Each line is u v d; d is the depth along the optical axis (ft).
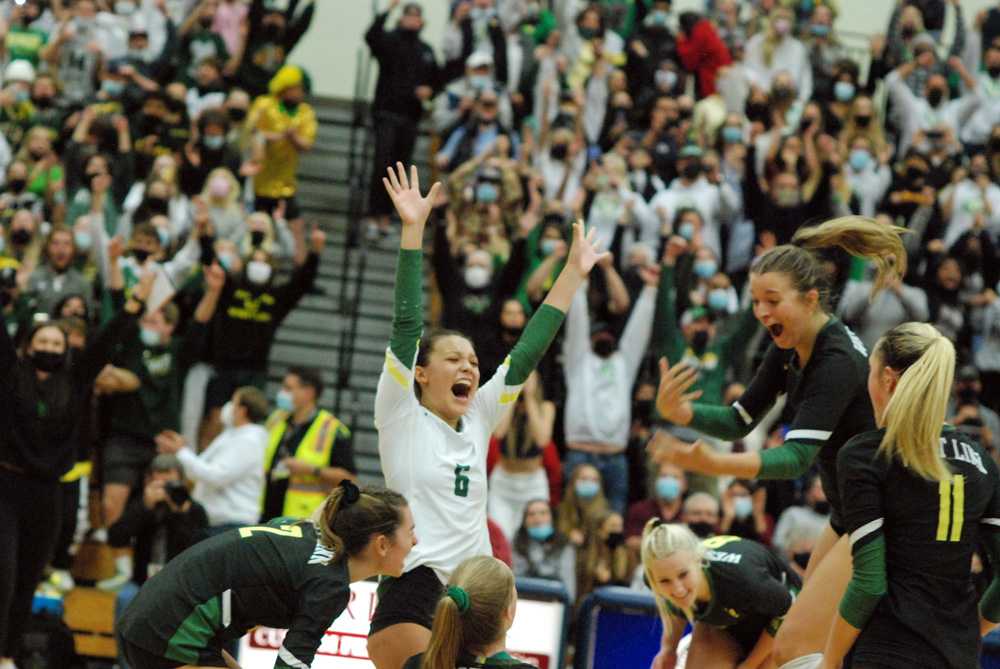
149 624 37.99
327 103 130.31
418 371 41.27
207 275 82.58
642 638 54.65
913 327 36.55
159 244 85.76
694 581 46.24
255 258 84.69
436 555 40.16
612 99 111.24
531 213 96.63
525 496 79.61
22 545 54.19
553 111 109.09
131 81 102.78
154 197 90.63
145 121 99.14
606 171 99.45
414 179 41.24
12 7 111.34
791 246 40.40
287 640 37.40
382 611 40.42
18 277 83.51
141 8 111.55
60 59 104.94
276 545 38.45
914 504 35.22
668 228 98.58
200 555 38.47
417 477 40.16
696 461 37.19
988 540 36.22
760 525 81.05
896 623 35.04
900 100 119.96
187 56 108.58
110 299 81.35
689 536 46.75
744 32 124.77
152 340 80.23
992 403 99.91
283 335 102.99
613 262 98.12
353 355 102.73
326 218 111.65
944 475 35.09
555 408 89.81
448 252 88.58
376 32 107.45
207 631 38.06
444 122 109.70
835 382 38.96
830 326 39.78
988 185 110.01
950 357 35.37
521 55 110.11
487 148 99.19
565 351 86.84
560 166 104.01
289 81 99.76
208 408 83.41
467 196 97.50
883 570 34.94
